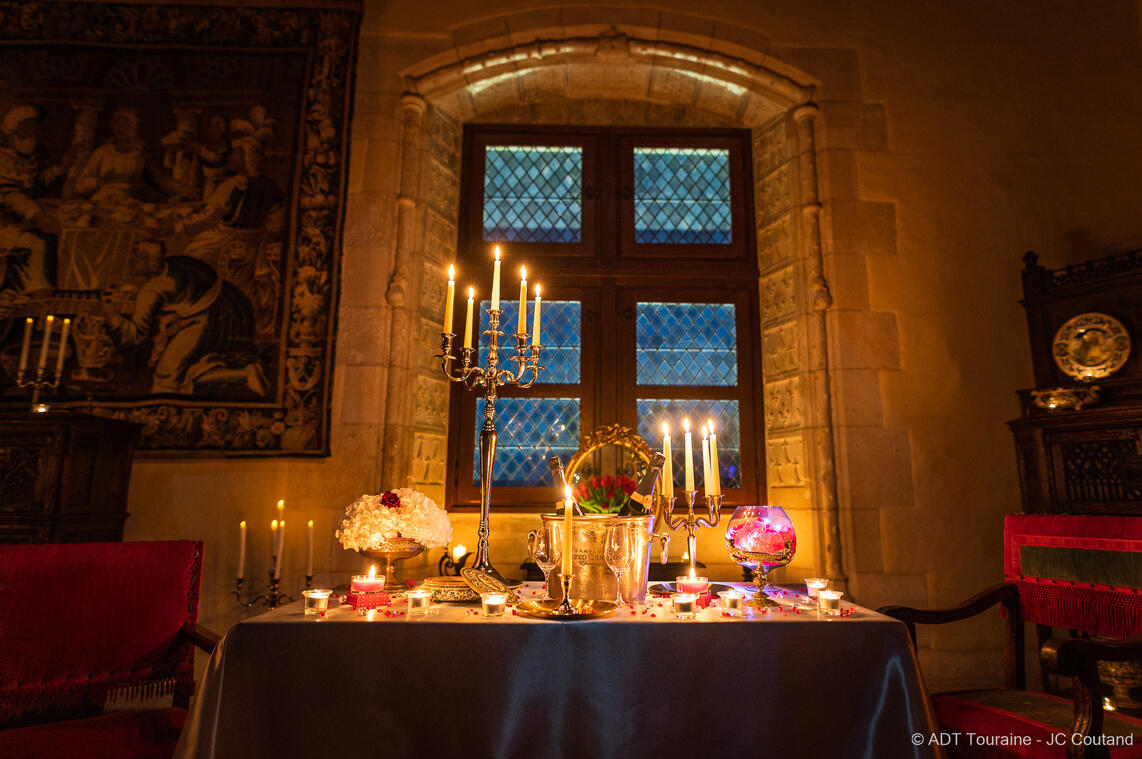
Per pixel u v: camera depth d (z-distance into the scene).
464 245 4.07
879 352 3.64
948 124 3.96
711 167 4.26
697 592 1.86
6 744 1.59
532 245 4.09
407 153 3.80
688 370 3.98
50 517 2.59
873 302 3.69
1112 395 3.08
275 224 3.64
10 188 3.56
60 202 3.57
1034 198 3.87
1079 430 2.97
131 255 3.54
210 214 3.63
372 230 3.69
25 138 3.63
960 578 3.43
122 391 3.38
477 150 4.23
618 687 1.52
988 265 3.77
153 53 3.80
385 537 2.01
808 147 3.90
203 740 1.42
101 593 1.93
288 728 1.48
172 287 3.52
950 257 3.77
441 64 3.95
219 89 3.78
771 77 3.97
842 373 3.60
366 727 1.49
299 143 3.75
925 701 1.53
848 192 3.82
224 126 3.74
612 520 1.90
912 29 4.10
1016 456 3.43
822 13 4.09
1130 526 2.05
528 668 1.52
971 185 3.87
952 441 3.57
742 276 4.07
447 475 3.79
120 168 3.64
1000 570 3.46
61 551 1.90
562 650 1.53
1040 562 2.22
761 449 3.87
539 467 3.84
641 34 3.98
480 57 3.95
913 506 3.49
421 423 3.64
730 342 4.04
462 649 1.52
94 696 1.88
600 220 4.13
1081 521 2.17
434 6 4.01
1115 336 3.17
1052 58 4.07
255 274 3.58
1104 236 3.79
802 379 3.69
